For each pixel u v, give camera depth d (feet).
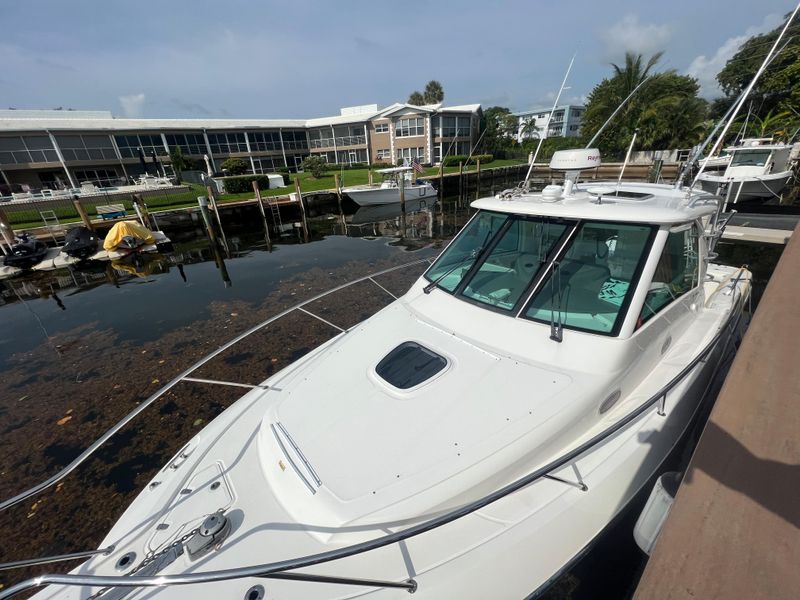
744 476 4.25
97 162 100.99
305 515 5.58
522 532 5.66
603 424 7.04
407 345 8.14
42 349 21.99
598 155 9.27
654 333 7.90
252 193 80.48
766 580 3.35
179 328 23.21
